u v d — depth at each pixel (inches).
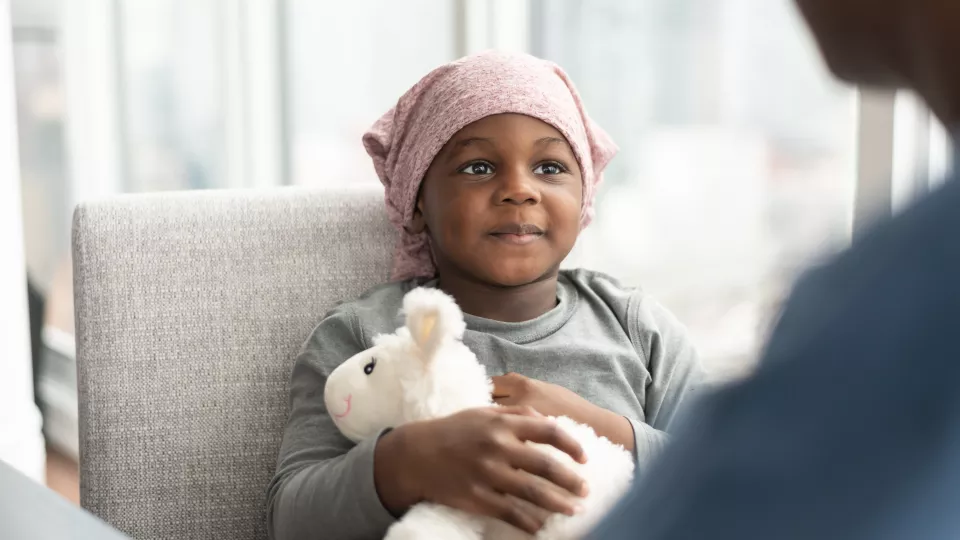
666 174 67.3
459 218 45.1
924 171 45.2
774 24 59.5
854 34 13.1
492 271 44.9
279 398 48.7
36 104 96.7
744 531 11.5
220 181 95.9
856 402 11.2
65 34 96.7
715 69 63.4
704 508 11.8
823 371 11.5
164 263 48.5
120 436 46.8
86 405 46.9
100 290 47.5
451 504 34.8
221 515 47.7
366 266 51.1
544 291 48.1
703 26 64.0
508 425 34.5
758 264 60.7
